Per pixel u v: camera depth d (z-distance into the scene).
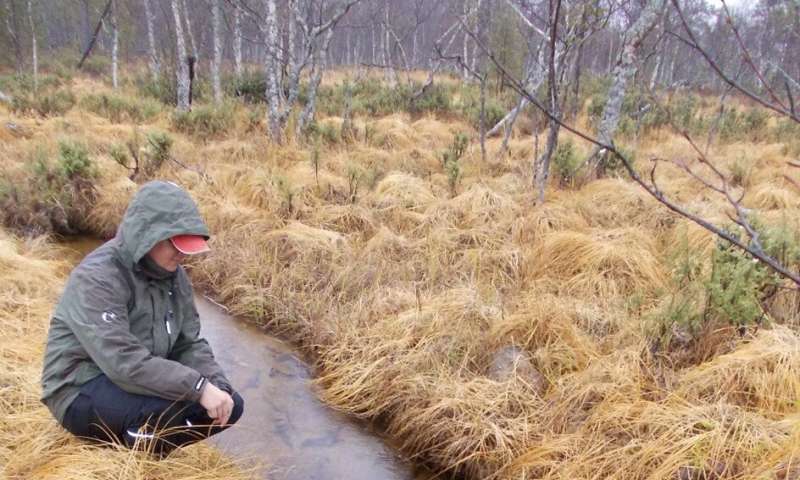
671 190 6.70
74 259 5.90
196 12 17.31
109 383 2.54
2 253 4.90
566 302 4.39
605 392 3.37
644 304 4.41
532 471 3.14
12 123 9.43
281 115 9.33
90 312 2.39
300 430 3.64
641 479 2.88
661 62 14.76
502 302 4.43
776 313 3.97
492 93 13.98
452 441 3.45
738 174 7.79
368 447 3.57
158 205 2.43
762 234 4.07
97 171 6.93
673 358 3.66
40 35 25.08
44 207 6.50
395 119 10.73
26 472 2.73
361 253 5.54
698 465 2.78
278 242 5.79
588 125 11.17
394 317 4.44
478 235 5.62
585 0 6.27
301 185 6.77
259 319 4.96
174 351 2.87
